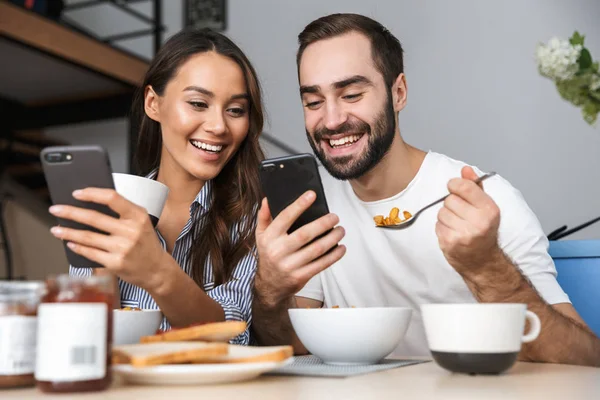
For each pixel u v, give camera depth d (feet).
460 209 3.30
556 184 15.08
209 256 5.49
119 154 18.08
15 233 17.93
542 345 3.57
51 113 18.12
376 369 3.16
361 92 5.23
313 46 5.33
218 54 5.41
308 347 3.43
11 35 13.09
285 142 17.62
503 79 15.78
